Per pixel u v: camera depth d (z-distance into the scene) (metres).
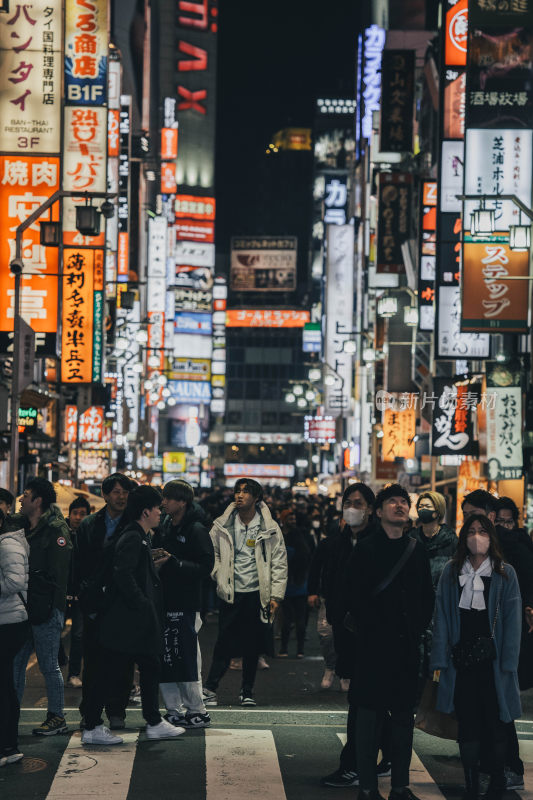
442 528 12.82
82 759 10.45
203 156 147.88
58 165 31.91
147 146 98.88
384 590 9.09
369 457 74.19
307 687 16.14
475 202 32.16
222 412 135.12
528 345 36.47
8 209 31.78
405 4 81.81
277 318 153.00
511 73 32.78
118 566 10.95
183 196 136.50
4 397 24.20
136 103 104.44
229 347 153.38
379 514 9.33
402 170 55.59
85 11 32.78
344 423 88.50
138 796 9.13
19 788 9.36
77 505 16.98
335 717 13.06
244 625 14.00
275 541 14.08
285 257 163.25
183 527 12.36
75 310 39.09
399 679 9.01
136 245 84.88
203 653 20.31
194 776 9.85
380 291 62.59
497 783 9.30
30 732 11.77
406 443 47.81
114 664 11.10
